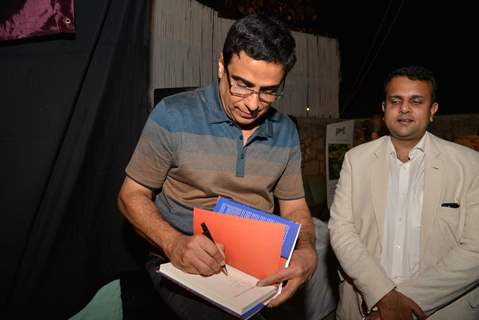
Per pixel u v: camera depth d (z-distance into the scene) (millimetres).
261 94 973
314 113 3848
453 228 1378
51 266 1401
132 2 1599
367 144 1630
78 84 1388
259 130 1109
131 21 1607
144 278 1982
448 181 1404
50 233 1375
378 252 1479
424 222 1400
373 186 1505
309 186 3467
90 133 1458
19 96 1297
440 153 1449
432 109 1497
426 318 1341
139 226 1030
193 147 1056
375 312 1424
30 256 1354
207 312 975
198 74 2516
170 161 1087
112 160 1595
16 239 1299
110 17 1502
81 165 1440
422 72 1457
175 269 939
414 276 1436
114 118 1581
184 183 1112
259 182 1132
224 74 1047
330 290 2432
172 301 1041
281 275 883
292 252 993
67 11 1304
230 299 813
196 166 1062
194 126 1060
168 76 2277
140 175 1087
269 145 1145
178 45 2354
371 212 1502
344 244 1503
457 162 1423
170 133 1049
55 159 1364
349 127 3652
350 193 1586
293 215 1244
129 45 1608
